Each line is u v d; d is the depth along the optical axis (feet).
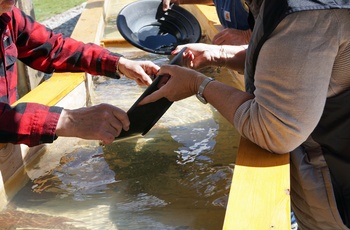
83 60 7.86
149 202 6.34
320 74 4.73
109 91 9.43
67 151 7.46
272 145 5.30
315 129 5.37
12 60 7.05
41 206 6.30
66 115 5.95
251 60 5.46
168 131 7.99
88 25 11.36
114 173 6.95
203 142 7.68
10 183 6.55
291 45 4.67
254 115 5.23
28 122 5.85
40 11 19.74
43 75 12.43
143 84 7.63
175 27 9.88
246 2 5.54
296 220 6.24
